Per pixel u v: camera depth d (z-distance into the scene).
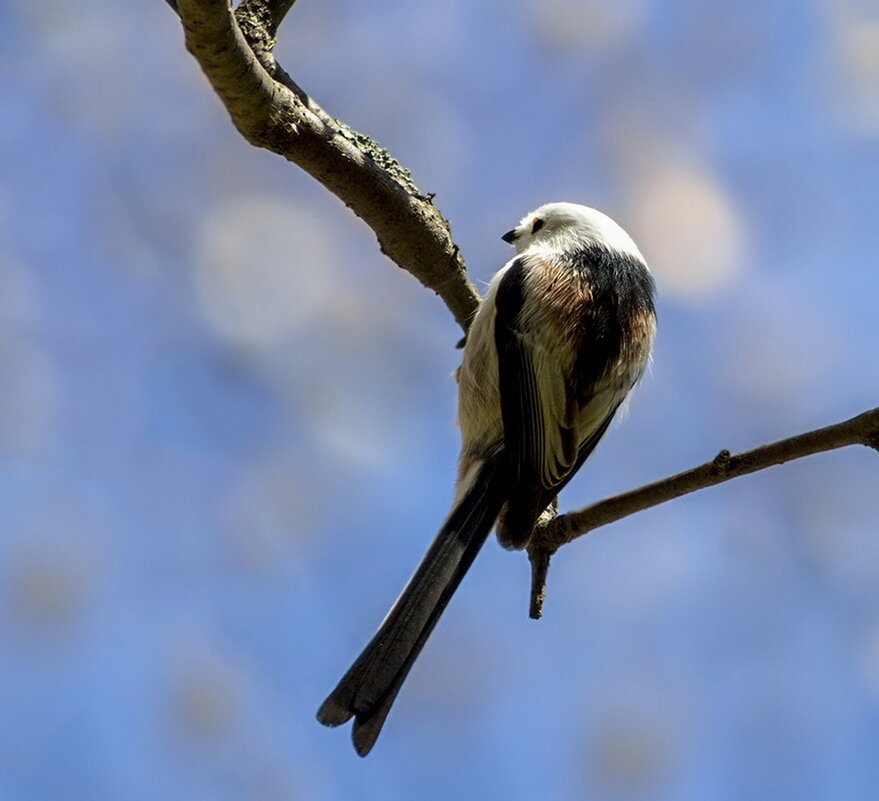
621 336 9.49
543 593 8.05
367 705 7.08
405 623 7.57
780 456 6.99
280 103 7.84
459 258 9.22
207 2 6.77
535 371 9.15
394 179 8.70
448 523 8.45
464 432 9.37
